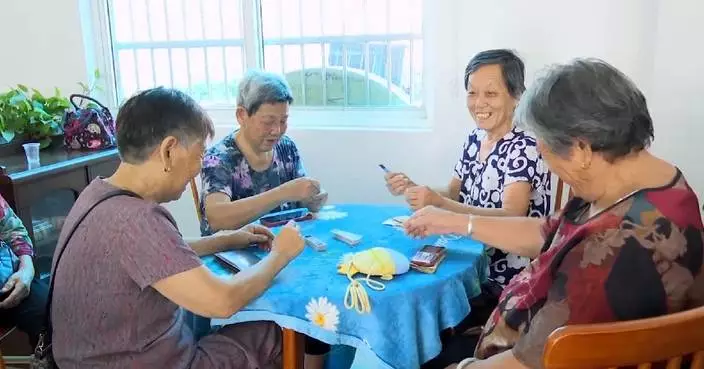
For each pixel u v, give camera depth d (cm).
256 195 187
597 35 224
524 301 112
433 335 131
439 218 155
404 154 264
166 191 126
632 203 95
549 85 101
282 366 142
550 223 134
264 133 191
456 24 242
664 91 211
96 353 119
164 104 120
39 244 219
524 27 233
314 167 278
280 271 137
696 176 212
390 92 275
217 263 151
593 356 76
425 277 135
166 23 298
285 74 287
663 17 206
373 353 125
